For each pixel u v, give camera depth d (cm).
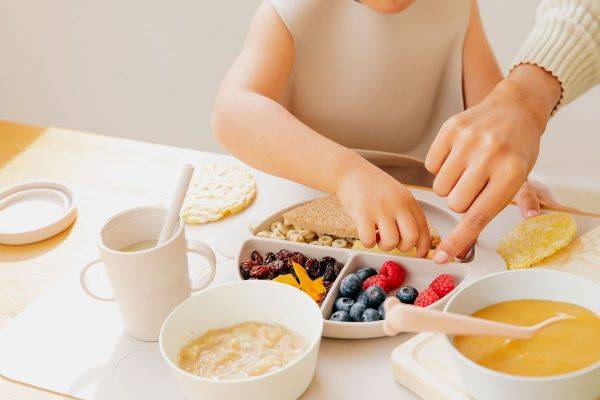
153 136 249
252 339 81
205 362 79
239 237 110
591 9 113
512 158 95
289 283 93
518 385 66
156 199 121
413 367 80
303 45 138
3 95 253
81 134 144
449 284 92
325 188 108
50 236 114
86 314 96
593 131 206
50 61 242
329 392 81
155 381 84
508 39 201
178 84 236
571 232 102
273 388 74
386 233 97
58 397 83
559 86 114
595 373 66
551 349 69
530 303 76
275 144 115
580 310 74
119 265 84
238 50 223
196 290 93
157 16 224
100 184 127
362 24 138
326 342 89
